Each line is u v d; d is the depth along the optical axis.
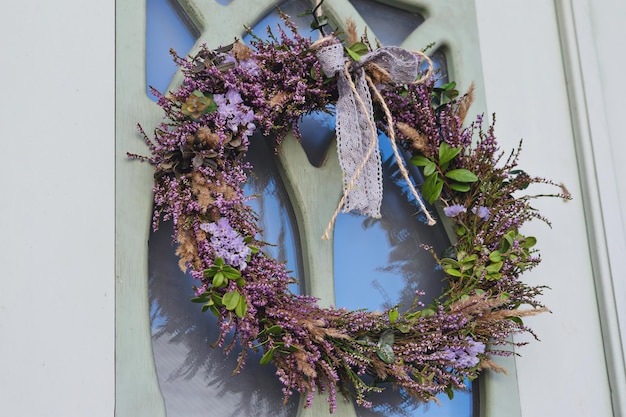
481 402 1.40
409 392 1.27
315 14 1.35
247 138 1.25
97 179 1.22
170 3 1.36
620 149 1.66
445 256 1.40
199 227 1.18
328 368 1.18
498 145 1.54
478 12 1.58
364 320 1.24
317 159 1.40
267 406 1.27
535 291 1.37
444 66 1.54
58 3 1.25
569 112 1.64
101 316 1.17
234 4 1.37
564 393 1.47
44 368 1.13
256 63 1.26
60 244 1.17
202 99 1.19
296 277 1.34
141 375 1.17
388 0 1.52
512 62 1.60
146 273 1.21
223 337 1.15
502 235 1.36
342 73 1.28
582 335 1.53
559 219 1.57
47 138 1.20
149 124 1.26
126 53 1.27
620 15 1.71
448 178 1.39
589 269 1.57
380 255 1.42
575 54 1.65
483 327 1.31
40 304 1.14
